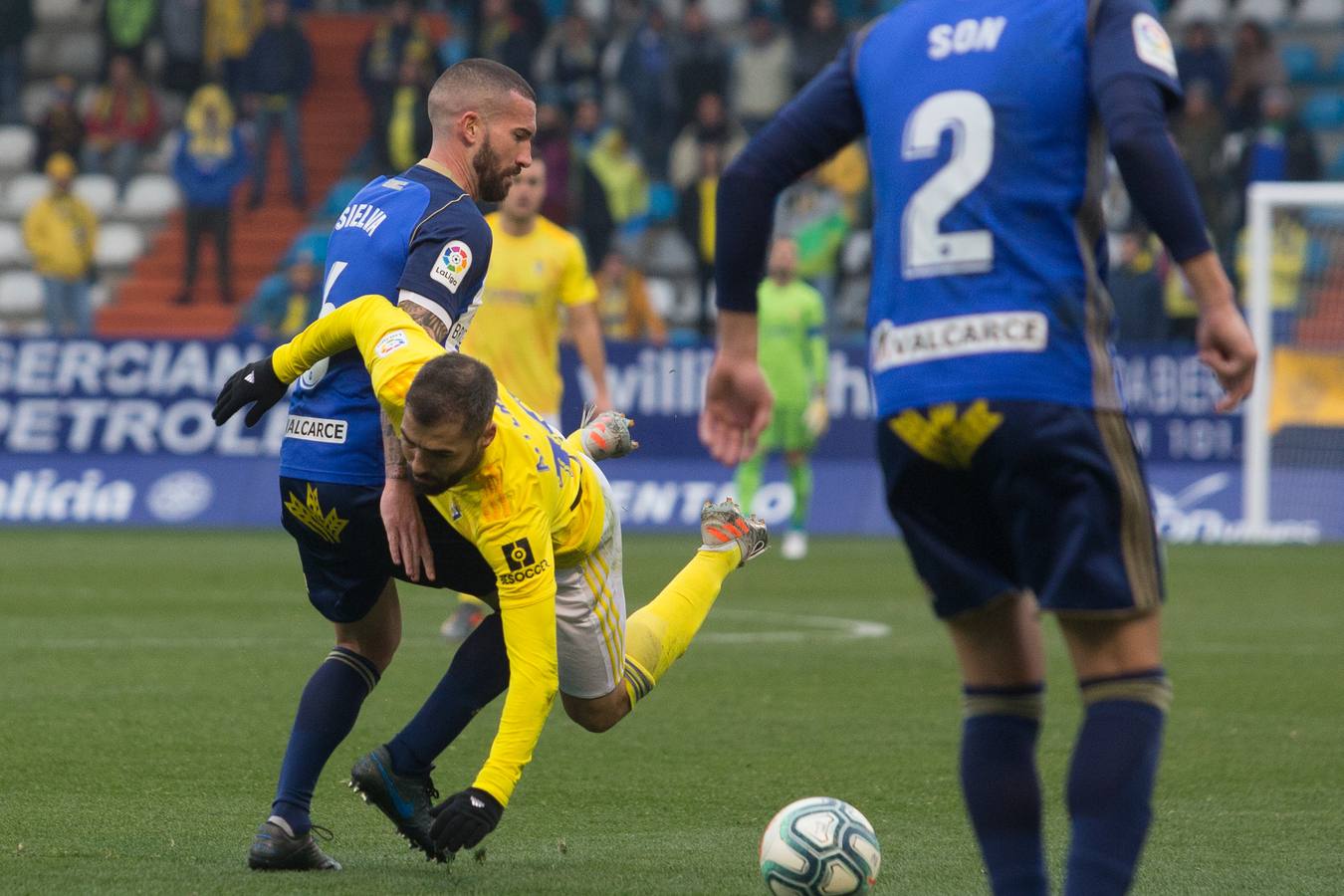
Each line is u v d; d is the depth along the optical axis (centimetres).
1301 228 6381
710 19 8862
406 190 1526
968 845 1617
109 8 8238
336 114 8656
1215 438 6141
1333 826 1714
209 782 1884
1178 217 1056
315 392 1516
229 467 6203
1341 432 6200
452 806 1329
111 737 2169
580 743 2195
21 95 8925
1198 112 6819
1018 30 1116
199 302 7962
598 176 7119
